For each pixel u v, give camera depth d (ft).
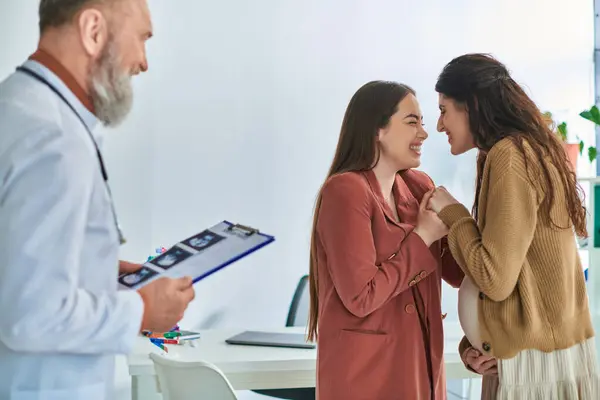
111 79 4.41
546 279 5.78
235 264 13.06
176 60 12.69
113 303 4.17
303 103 13.24
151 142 12.62
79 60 4.38
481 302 5.92
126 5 4.42
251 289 13.14
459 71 6.10
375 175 6.53
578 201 5.97
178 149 12.75
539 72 14.15
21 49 11.68
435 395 6.42
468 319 6.04
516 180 5.65
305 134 13.28
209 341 8.83
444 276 6.95
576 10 14.30
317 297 6.87
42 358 4.24
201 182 12.86
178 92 12.71
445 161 13.85
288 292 13.29
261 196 13.12
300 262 13.33
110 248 4.44
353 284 5.98
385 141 6.43
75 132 4.16
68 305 3.90
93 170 4.19
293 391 10.43
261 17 13.01
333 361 6.27
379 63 13.51
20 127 4.02
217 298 13.00
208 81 12.84
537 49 14.14
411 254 6.11
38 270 3.83
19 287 3.80
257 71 13.03
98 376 4.46
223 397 6.48
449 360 8.15
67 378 4.30
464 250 5.80
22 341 3.84
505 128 5.96
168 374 6.77
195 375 6.51
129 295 4.29
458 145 6.25
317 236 6.54
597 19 14.34
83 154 4.10
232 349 8.38
